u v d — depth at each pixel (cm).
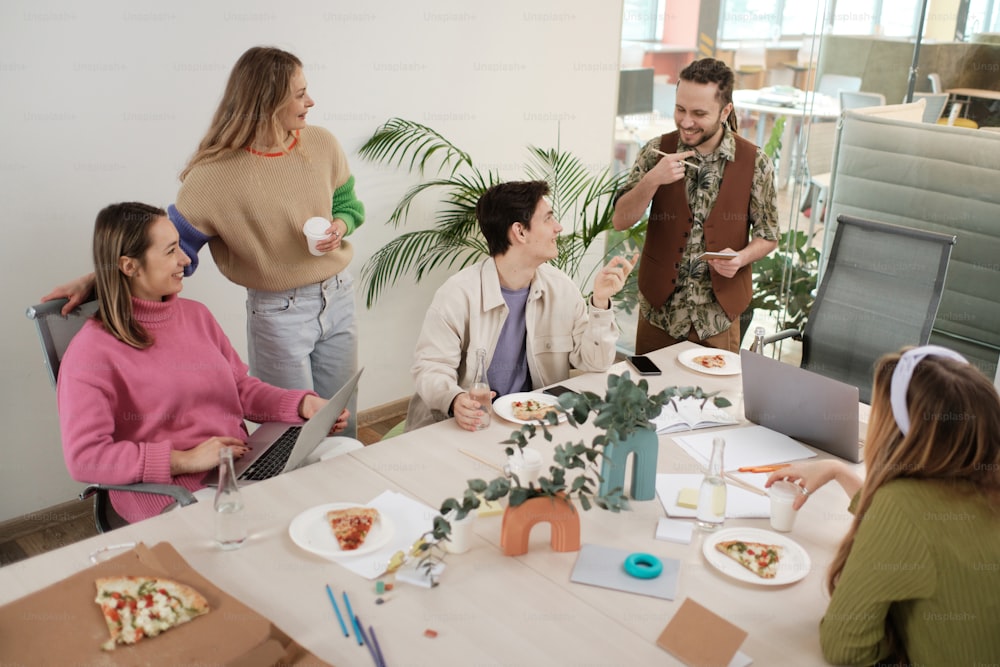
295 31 309
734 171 289
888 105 328
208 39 287
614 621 142
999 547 129
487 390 212
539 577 154
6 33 246
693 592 150
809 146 354
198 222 251
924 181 324
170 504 202
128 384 208
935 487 131
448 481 188
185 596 138
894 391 135
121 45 268
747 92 380
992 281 314
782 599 149
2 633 130
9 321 266
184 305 228
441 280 388
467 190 366
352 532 164
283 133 252
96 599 138
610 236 452
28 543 281
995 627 130
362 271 357
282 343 275
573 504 164
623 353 444
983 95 304
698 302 304
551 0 386
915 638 132
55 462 288
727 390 243
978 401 128
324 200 268
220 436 225
